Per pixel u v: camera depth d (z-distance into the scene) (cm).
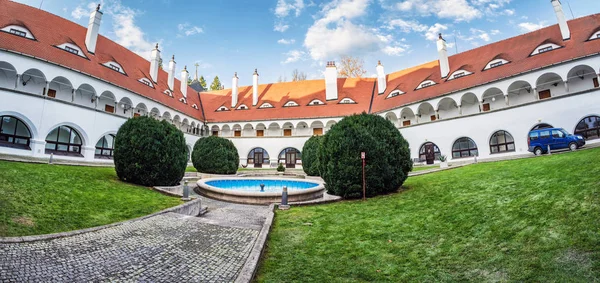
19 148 2027
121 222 803
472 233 641
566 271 418
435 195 1055
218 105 4306
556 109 2150
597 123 1986
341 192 1248
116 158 1424
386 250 624
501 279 444
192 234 720
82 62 2442
